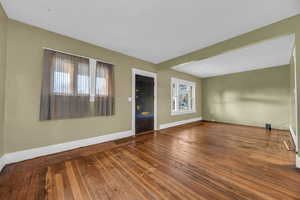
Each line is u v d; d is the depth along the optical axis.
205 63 4.13
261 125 4.73
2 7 1.72
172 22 2.06
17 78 2.00
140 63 3.84
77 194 1.35
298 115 1.84
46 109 2.21
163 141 3.11
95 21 2.05
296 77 1.84
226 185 1.49
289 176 1.65
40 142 2.20
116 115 3.24
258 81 4.80
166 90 4.72
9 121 1.93
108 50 3.10
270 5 1.66
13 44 1.98
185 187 1.46
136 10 1.80
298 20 1.80
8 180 1.56
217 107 5.97
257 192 1.37
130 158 2.19
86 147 2.66
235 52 3.21
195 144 2.90
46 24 2.12
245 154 2.36
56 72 2.31
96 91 2.84
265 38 2.09
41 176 1.66
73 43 2.56
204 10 1.78
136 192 1.38
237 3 1.64
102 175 1.69
